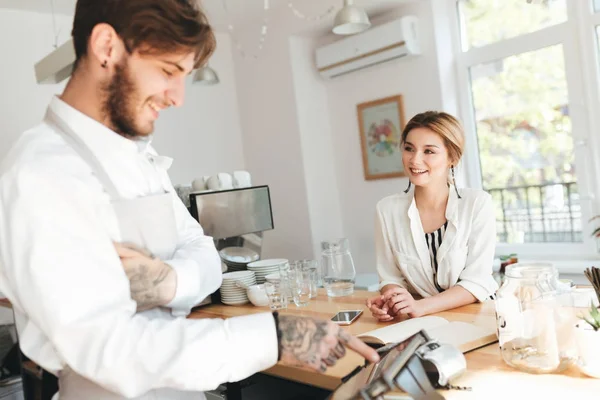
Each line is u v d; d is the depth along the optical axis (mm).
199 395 1057
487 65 3615
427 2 3633
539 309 1063
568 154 3297
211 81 3615
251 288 2051
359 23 2781
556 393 959
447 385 1023
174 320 820
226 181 2512
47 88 3711
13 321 2982
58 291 734
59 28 3773
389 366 903
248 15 4188
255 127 4578
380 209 2068
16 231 749
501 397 965
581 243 3293
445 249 1887
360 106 4098
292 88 4199
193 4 886
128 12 800
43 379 1231
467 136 3736
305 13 3971
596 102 3150
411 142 1916
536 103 3410
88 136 888
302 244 4297
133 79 842
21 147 841
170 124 4281
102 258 791
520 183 3541
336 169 4398
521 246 3553
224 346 792
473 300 1738
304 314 1798
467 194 1931
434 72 3646
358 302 1896
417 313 1604
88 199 820
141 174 982
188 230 1203
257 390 1725
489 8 3570
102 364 739
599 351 994
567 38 3225
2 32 3527
